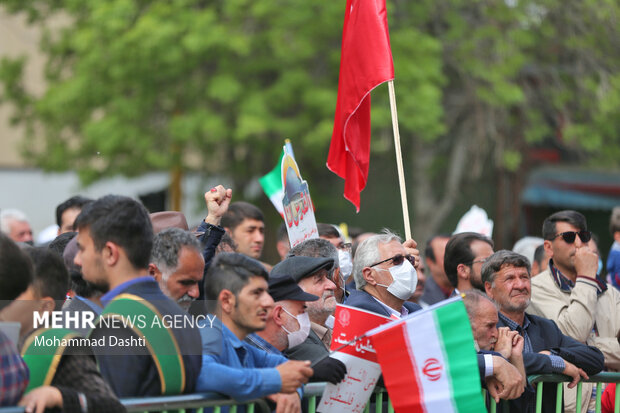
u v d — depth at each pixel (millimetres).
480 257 15664
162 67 43375
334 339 11398
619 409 13633
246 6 43000
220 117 44156
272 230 48031
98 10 43219
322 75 45906
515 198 59312
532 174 60344
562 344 13766
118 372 9227
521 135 54031
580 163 61219
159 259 10523
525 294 13609
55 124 49781
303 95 43375
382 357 10766
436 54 46125
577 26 49969
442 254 19781
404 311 13906
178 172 48781
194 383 9680
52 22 54406
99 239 9383
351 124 15875
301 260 12531
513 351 12312
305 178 47062
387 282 13070
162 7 42625
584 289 15070
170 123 44469
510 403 12688
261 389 9875
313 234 15656
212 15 42594
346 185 16156
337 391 10922
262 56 44250
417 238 53219
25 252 9055
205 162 48375
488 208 59188
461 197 58750
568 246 15625
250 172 48156
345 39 16000
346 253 16266
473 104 51062
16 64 52344
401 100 43594
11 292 8812
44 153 52031
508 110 52406
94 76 44906
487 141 53312
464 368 10875
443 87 51438
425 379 10781
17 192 58969
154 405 9266
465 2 48562
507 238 59531
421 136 44562
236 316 10266
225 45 42188
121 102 44719
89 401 8539
